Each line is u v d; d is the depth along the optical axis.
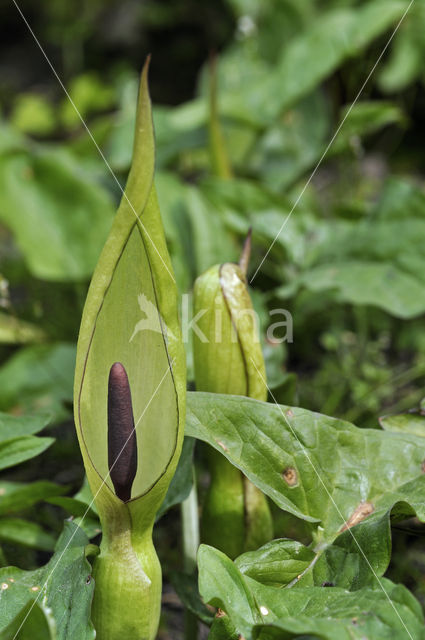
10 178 1.16
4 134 1.20
